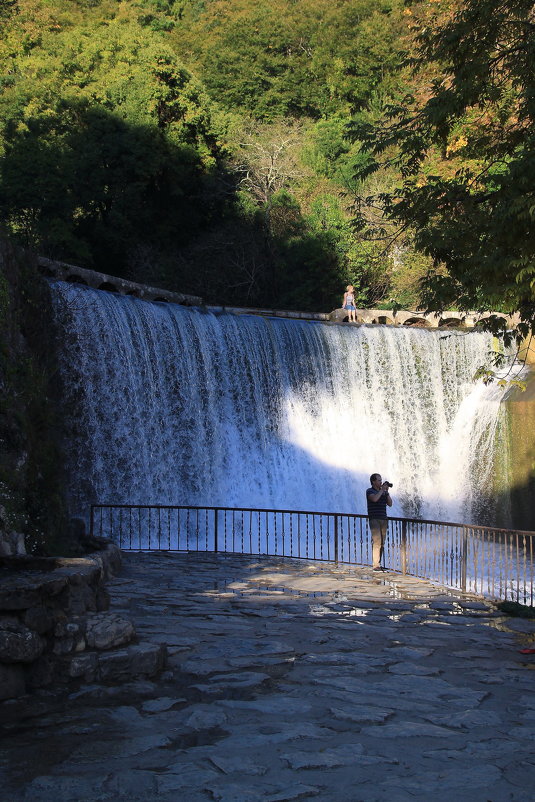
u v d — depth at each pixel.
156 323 24.89
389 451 30.72
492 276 13.26
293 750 6.30
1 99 45.44
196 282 46.34
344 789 5.58
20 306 15.80
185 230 49.53
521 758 6.18
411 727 6.86
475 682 8.45
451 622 11.75
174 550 19.52
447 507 30.92
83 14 64.44
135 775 5.80
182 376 25.36
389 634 10.76
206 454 25.78
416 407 31.61
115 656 8.12
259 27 62.88
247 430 27.19
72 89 44.75
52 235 38.09
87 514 21.48
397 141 14.95
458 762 6.09
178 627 10.78
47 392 16.55
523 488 28.25
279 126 55.25
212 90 62.00
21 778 5.79
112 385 22.64
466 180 14.70
